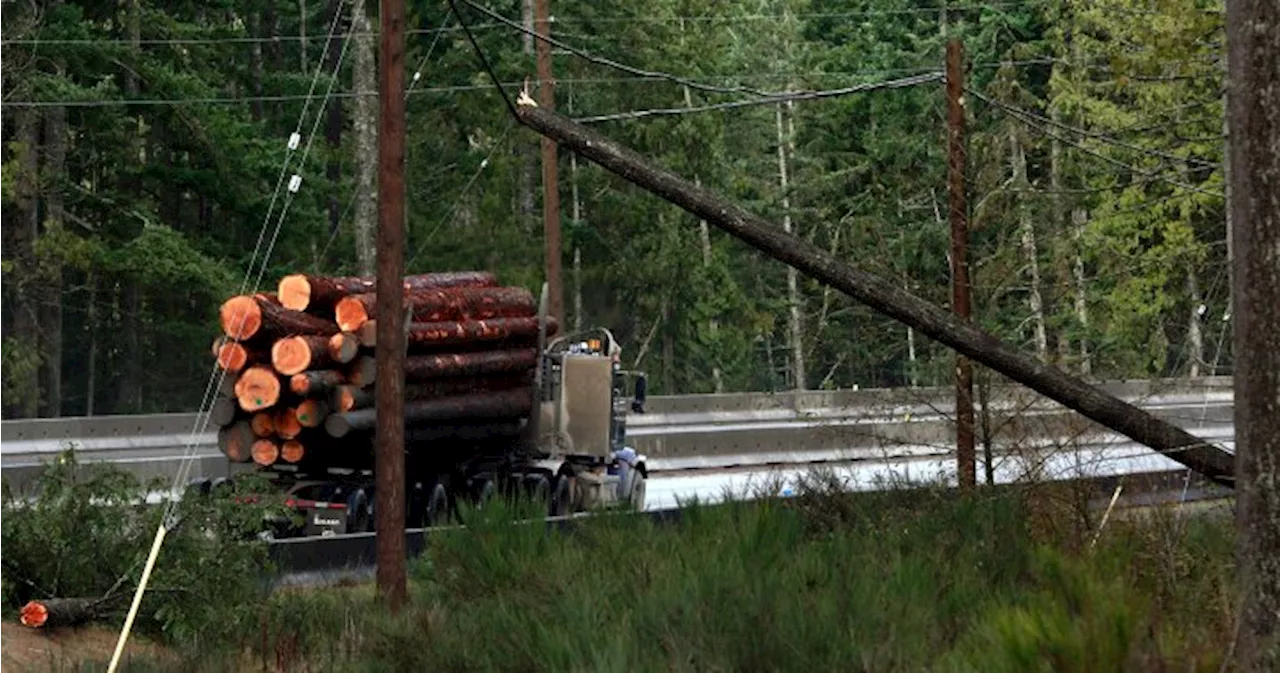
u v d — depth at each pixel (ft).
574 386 340.39
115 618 198.18
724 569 175.11
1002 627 133.49
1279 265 136.77
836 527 225.15
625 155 200.64
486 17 647.56
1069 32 609.83
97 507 200.44
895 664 143.33
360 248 522.06
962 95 286.66
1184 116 413.59
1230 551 183.01
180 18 625.41
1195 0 296.51
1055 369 193.88
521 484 319.06
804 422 506.07
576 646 153.89
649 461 417.28
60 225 522.06
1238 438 139.74
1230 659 132.87
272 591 221.46
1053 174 521.24
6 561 196.65
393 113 221.05
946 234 314.35
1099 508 237.25
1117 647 127.95
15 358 522.06
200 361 635.66
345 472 288.71
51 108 534.37
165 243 534.37
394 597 217.15
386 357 221.25
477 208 648.79
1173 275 479.00
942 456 281.54
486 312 312.09
